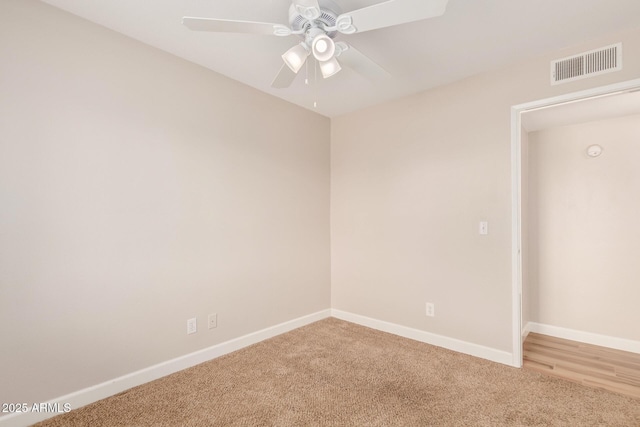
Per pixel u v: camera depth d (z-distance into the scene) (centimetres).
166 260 230
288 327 320
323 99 318
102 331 200
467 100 269
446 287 280
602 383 220
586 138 303
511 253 246
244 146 283
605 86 210
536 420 178
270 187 305
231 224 272
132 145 214
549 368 243
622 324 284
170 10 185
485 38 211
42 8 178
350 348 278
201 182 252
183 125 241
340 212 364
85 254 193
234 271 274
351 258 353
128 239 212
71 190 188
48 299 180
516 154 245
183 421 177
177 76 238
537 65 235
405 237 308
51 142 181
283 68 193
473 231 265
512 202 246
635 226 279
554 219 320
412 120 304
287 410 187
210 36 212
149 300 221
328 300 370
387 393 206
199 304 250
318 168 359
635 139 280
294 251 329
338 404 193
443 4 135
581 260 305
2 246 166
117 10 185
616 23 195
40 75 178
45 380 179
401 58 238
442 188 284
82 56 192
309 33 164
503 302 250
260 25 155
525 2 175
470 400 198
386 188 323
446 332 280
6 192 167
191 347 244
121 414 183
